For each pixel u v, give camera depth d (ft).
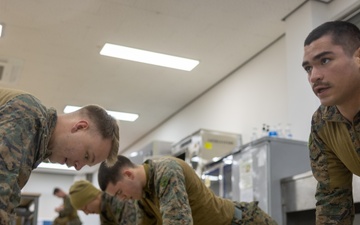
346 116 5.07
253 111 14.80
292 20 12.31
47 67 16.15
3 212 3.81
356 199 7.81
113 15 12.68
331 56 4.47
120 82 17.60
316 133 5.65
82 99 19.48
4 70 16.11
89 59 15.49
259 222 7.57
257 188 10.35
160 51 14.76
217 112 17.15
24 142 4.23
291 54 12.18
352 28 4.60
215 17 12.68
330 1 11.77
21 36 13.87
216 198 7.36
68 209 21.18
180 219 5.91
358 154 5.17
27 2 12.05
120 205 9.47
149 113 21.35
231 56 15.12
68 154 5.02
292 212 9.98
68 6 12.23
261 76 14.61
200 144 14.70
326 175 5.74
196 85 17.72
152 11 12.44
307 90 11.46
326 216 5.72
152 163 7.05
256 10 12.28
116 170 7.12
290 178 9.82
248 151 10.98
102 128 5.21
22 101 4.46
